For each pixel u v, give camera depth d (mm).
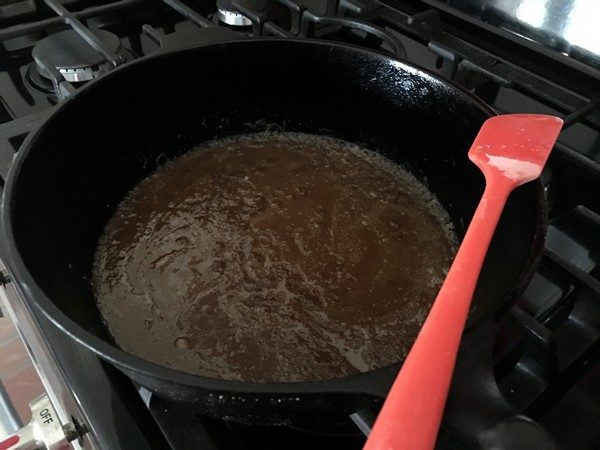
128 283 257
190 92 296
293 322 240
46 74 340
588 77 344
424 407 134
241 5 376
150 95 279
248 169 322
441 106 276
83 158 254
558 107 331
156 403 188
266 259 270
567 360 213
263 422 161
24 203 197
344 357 227
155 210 295
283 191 310
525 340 208
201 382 140
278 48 286
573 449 198
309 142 340
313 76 302
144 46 387
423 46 380
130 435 188
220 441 187
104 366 204
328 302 250
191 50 274
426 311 248
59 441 246
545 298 236
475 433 132
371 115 313
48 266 200
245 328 237
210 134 329
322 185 315
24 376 557
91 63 328
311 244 278
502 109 329
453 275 175
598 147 311
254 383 141
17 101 338
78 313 207
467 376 144
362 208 303
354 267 268
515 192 219
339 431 197
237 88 308
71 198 245
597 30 339
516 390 203
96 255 269
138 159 300
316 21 355
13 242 173
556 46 364
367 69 288
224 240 279
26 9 402
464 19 383
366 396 141
